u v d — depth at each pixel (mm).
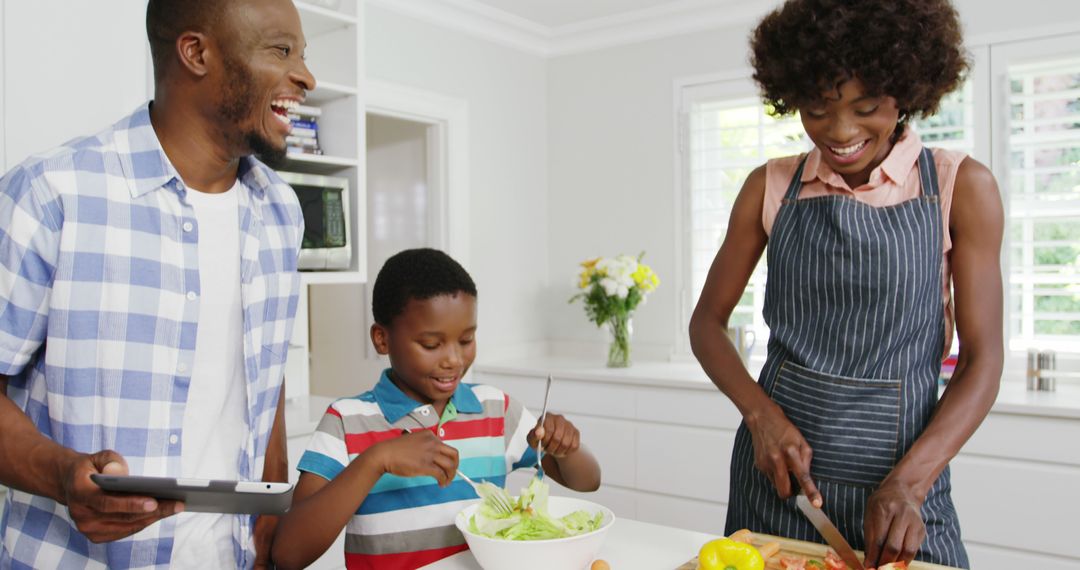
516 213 3795
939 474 1042
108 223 944
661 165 3598
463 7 3377
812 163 1125
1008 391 2602
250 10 935
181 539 1031
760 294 3334
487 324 3639
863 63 930
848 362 1065
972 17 2867
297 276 1165
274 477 1181
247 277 1059
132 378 964
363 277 2555
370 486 1049
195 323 1012
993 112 2836
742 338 3160
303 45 1013
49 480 815
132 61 1895
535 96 3898
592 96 3793
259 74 948
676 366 3416
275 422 1189
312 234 2391
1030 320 2795
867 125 984
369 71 3096
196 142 998
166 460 993
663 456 3047
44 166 914
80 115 1802
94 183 938
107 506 761
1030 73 2809
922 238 1031
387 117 3494
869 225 1045
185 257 1000
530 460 1321
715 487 2926
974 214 1029
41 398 967
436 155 3461
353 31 2510
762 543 1025
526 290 3852
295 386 2623
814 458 1076
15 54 1693
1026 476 2367
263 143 995
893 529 897
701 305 1278
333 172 2578
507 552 927
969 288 1041
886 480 967
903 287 1027
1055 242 2729
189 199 1014
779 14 1053
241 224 1069
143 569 1002
